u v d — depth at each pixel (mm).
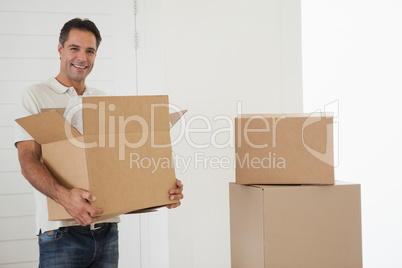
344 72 3143
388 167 3254
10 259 2244
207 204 2299
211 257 2295
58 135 1285
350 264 1626
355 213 1632
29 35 2299
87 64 1700
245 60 2367
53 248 1505
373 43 3184
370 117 3203
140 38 2445
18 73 2283
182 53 2295
